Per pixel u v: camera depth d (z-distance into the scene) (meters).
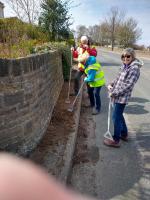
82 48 7.20
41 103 4.40
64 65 9.87
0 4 26.83
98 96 6.41
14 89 3.29
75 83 7.66
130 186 3.40
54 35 15.97
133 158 4.16
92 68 6.28
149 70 16.02
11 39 6.28
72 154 3.99
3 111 3.16
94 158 4.12
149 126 5.67
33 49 6.55
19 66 3.35
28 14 14.51
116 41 62.06
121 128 4.55
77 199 0.41
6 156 0.45
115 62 22.88
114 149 4.47
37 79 4.14
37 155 3.77
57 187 0.41
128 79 4.23
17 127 3.41
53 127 5.00
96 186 3.36
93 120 6.05
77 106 6.58
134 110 6.90
